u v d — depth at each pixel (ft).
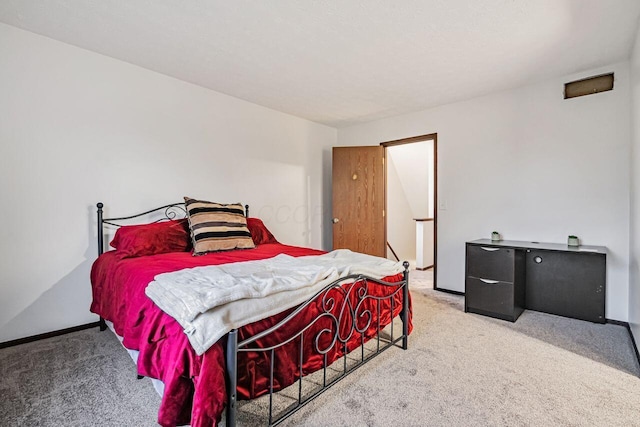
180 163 9.86
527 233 10.03
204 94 10.41
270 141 12.50
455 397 5.12
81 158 7.98
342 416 4.64
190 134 10.08
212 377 3.56
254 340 3.94
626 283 8.36
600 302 8.38
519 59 8.23
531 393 5.24
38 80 7.33
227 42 7.52
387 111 12.70
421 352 6.75
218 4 6.06
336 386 5.43
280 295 4.53
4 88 6.92
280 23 6.68
